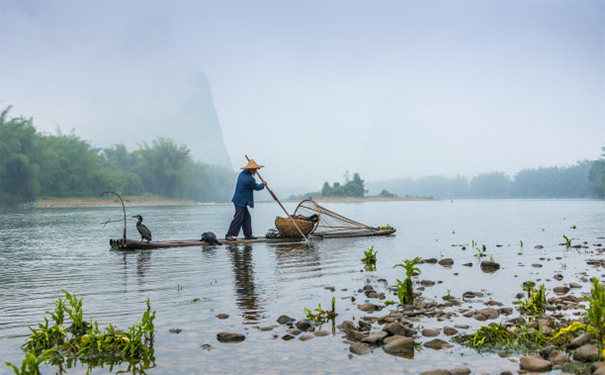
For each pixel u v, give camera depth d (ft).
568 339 13.66
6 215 110.11
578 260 29.89
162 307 17.84
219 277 24.03
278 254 32.96
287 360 12.36
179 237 49.65
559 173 603.67
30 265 28.60
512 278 23.85
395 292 20.66
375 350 13.14
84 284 22.33
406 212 125.90
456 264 28.66
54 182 237.66
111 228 63.98
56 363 12.40
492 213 112.88
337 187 374.22
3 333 14.85
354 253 33.58
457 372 11.35
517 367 11.89
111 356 12.78
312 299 19.19
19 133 214.48
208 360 12.39
